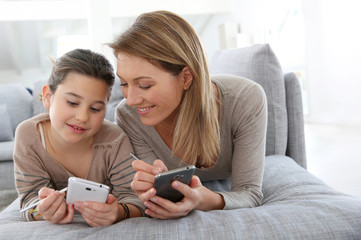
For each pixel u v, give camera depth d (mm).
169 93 1046
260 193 1192
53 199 934
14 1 6102
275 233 883
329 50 5371
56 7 6266
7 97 3236
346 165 2910
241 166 1218
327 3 5266
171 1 7016
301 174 1404
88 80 1057
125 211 1056
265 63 1729
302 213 957
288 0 6316
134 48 994
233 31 7070
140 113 1080
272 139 1744
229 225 906
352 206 985
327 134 4488
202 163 1297
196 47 1093
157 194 907
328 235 889
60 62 1093
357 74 4957
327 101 5551
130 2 6789
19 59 10078
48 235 895
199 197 953
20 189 1182
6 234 917
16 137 1197
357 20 4820
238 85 1273
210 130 1150
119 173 1234
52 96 1111
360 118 4992
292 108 1817
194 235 875
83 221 1069
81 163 1249
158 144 1299
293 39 6379
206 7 7289
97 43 5449
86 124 1094
